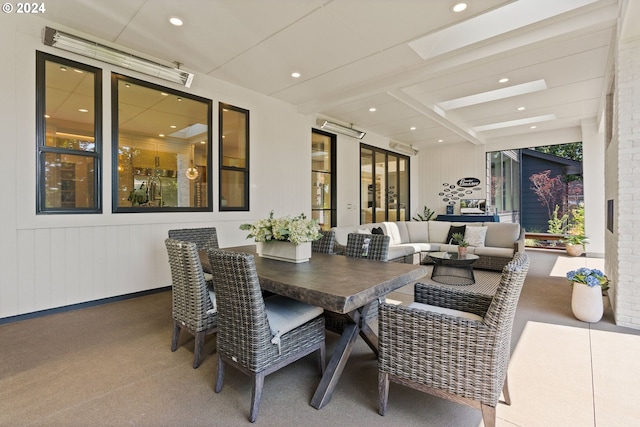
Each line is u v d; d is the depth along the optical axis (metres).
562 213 8.56
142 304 3.58
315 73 4.30
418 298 2.21
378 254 2.83
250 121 5.00
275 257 2.62
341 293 1.62
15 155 3.01
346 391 1.95
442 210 9.23
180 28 3.20
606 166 4.29
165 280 4.12
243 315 1.70
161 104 4.33
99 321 3.05
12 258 3.00
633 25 2.67
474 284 4.49
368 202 7.76
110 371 2.14
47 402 1.79
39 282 3.15
